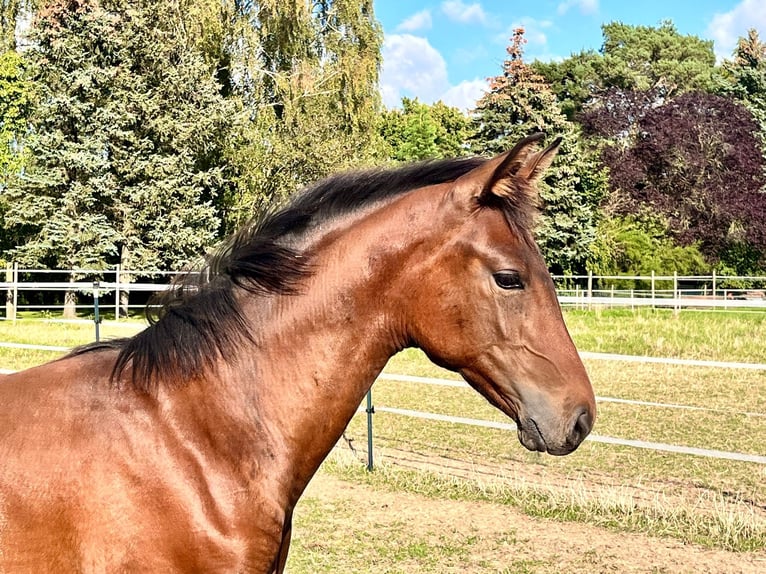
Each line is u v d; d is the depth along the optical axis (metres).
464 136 30.45
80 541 1.86
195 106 23.89
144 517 1.88
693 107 36.59
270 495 2.01
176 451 1.94
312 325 2.09
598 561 4.47
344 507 5.49
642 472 6.46
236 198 24.70
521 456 7.07
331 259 2.12
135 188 23.27
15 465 1.88
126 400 2.00
